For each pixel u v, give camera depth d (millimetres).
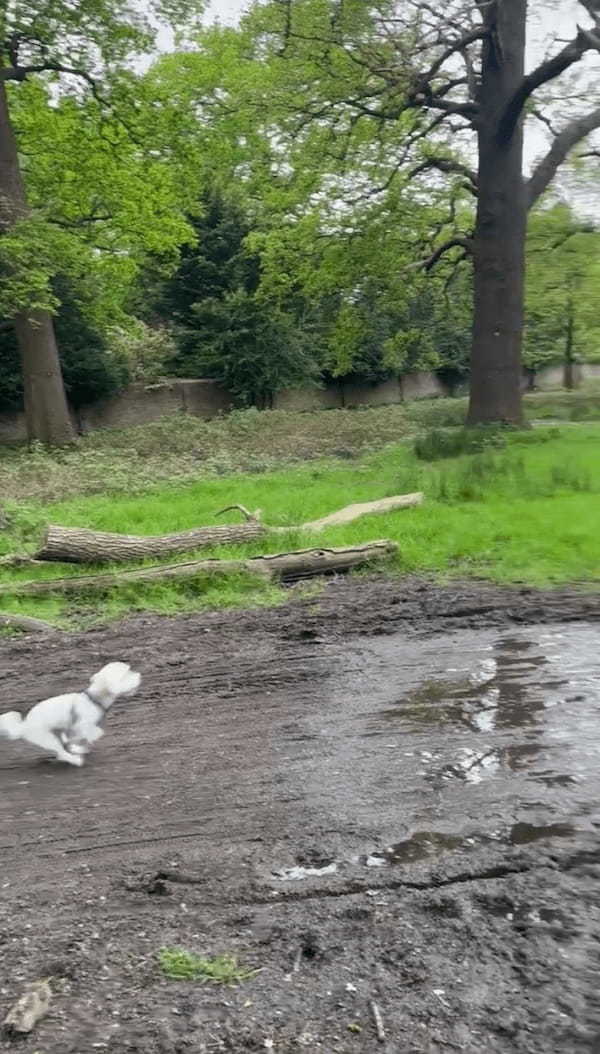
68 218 31016
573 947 3416
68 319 35781
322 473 20344
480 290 25641
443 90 25766
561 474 15492
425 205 28625
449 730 5805
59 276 32531
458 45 23953
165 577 10219
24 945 3705
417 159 27312
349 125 26375
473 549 10805
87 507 16922
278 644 8086
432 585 9602
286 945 3564
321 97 26062
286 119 26656
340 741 5777
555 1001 3143
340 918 3738
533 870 3979
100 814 5023
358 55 25156
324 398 50938
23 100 29250
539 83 22938
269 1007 3199
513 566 10023
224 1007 3213
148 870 4316
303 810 4832
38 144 29719
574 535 10906
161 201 30422
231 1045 3025
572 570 9633
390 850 4312
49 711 5801
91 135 29844
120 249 32688
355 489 16984
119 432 27547
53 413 26375
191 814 4914
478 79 26016
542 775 5008
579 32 21234
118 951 3602
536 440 22703
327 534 12039
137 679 6008
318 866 4223
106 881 4246
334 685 6891
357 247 28188
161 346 41656
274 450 25562
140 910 3939
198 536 11586
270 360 42156
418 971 3348
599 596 8711
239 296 40469
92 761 5824
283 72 26297
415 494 14094
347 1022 3109
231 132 32938
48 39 25953
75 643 8633
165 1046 3029
